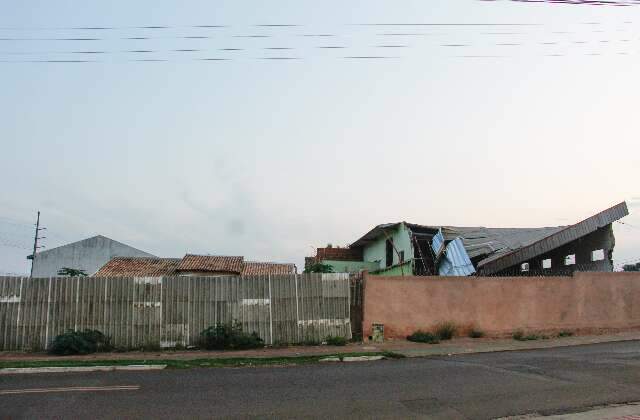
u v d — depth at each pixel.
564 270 25.66
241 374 12.01
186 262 32.53
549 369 11.91
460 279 19.00
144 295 17.20
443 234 27.11
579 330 19.53
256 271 34.44
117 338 16.86
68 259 45.75
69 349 15.87
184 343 17.08
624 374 11.18
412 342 17.69
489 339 18.36
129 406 8.81
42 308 16.75
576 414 8.27
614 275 20.59
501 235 27.33
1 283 16.67
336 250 36.72
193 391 10.01
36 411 8.48
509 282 19.38
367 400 9.14
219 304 17.50
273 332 17.52
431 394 9.56
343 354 14.93
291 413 8.31
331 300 18.05
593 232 24.33
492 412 8.38
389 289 18.44
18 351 16.33
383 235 31.62
